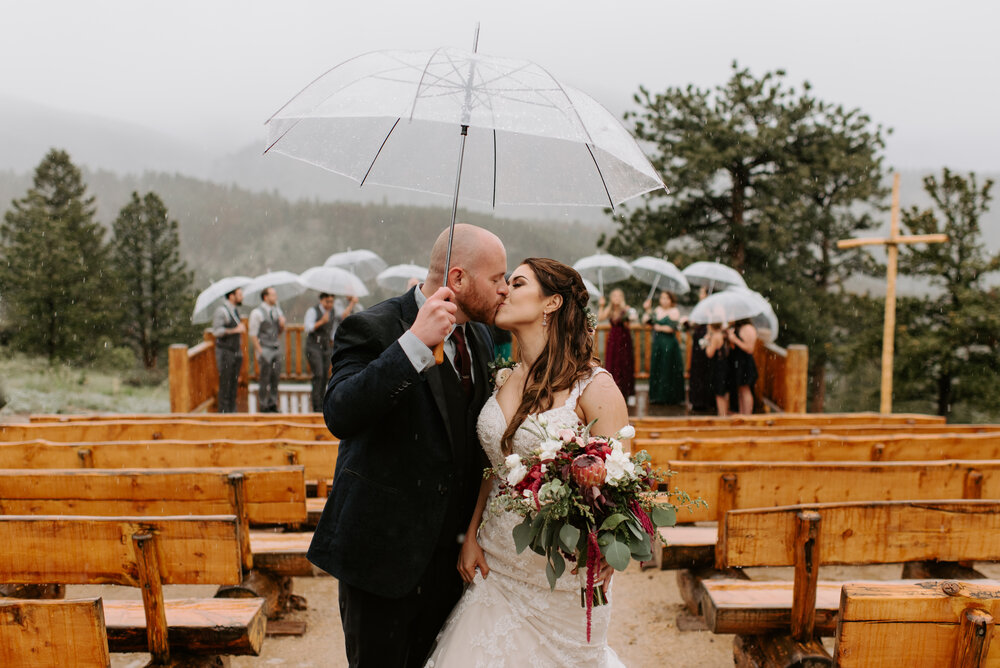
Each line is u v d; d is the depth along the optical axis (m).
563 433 2.33
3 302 24.55
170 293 30.92
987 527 3.10
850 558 3.10
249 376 12.39
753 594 3.40
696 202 19.77
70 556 2.79
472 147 2.80
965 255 17.89
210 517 2.76
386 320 2.53
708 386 10.41
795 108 19.28
